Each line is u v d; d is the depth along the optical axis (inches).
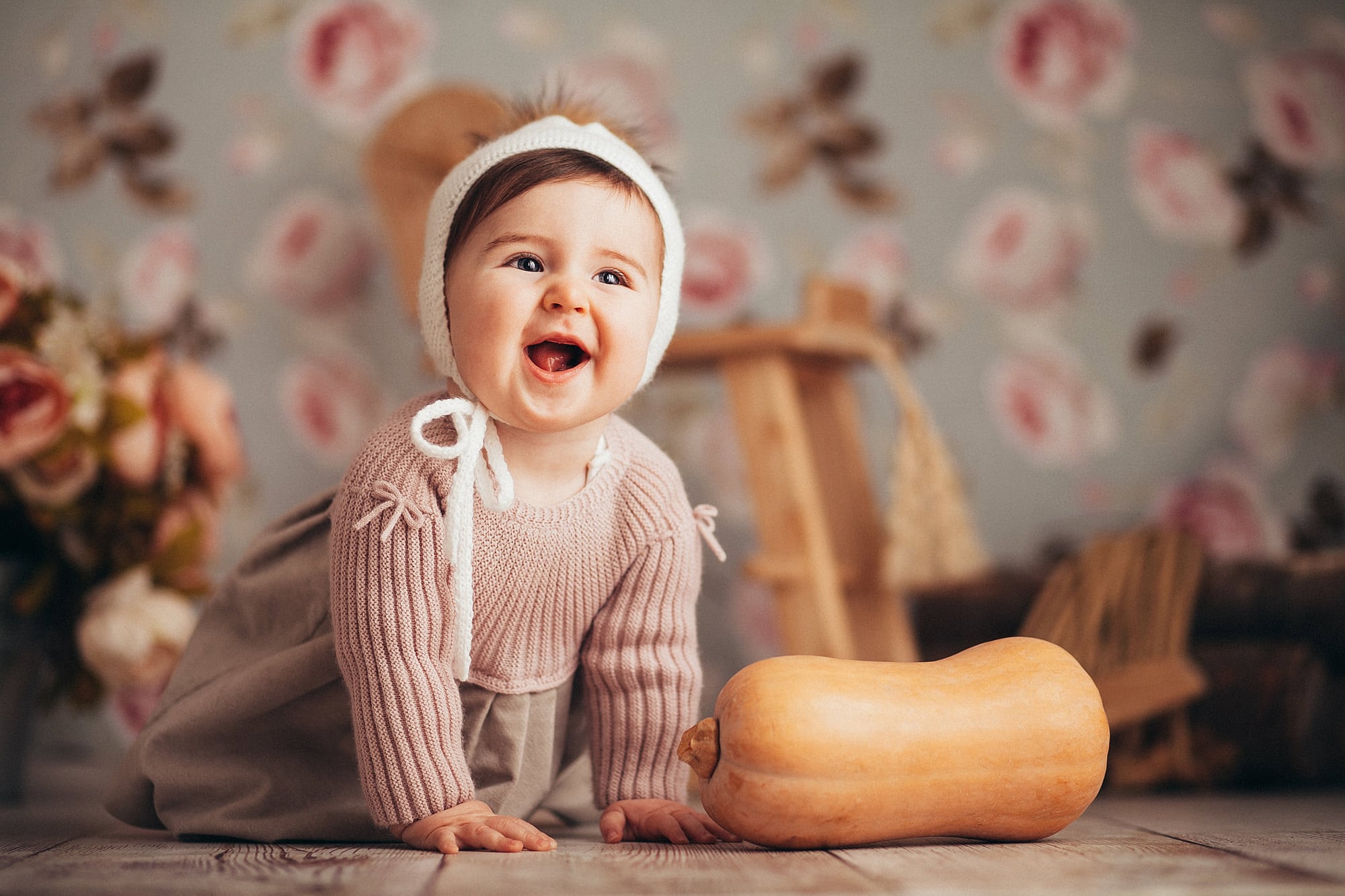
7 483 48.3
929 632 60.9
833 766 26.9
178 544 50.9
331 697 33.3
